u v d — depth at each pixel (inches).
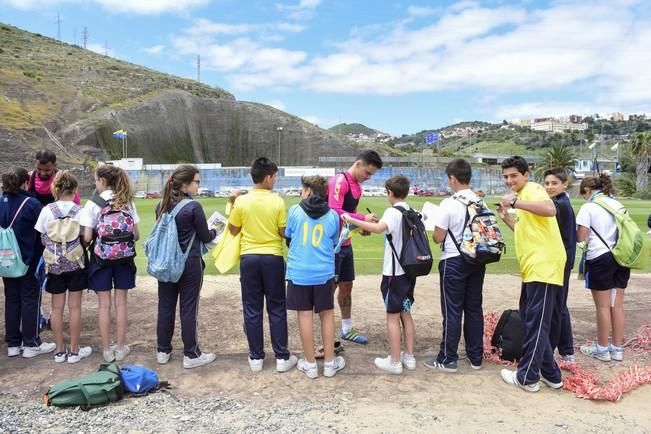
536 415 148.1
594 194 200.2
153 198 2065.7
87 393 151.6
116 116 3641.7
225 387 169.2
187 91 4773.6
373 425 140.8
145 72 4948.3
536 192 162.4
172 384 171.5
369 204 1253.1
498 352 197.6
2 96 3107.8
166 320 188.1
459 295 179.6
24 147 2322.8
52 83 3713.1
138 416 146.1
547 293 161.8
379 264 411.5
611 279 191.6
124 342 199.3
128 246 187.8
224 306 279.4
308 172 2901.1
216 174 2901.1
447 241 178.9
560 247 162.9
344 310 220.7
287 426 140.0
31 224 193.9
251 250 182.4
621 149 4963.1
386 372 182.9
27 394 162.9
